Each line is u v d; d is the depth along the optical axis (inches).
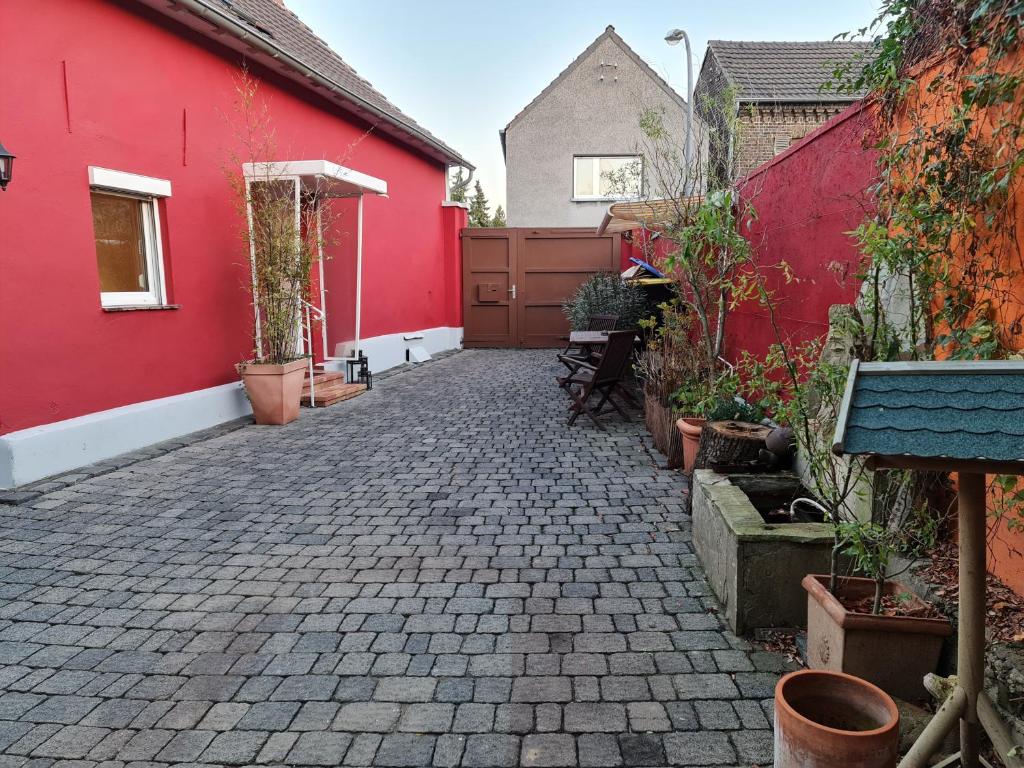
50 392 204.5
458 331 580.4
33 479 194.4
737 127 241.6
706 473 148.5
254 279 282.2
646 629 116.9
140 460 222.4
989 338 99.5
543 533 160.6
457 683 101.7
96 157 219.9
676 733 90.0
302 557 147.2
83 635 115.6
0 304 188.5
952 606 95.5
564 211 686.5
